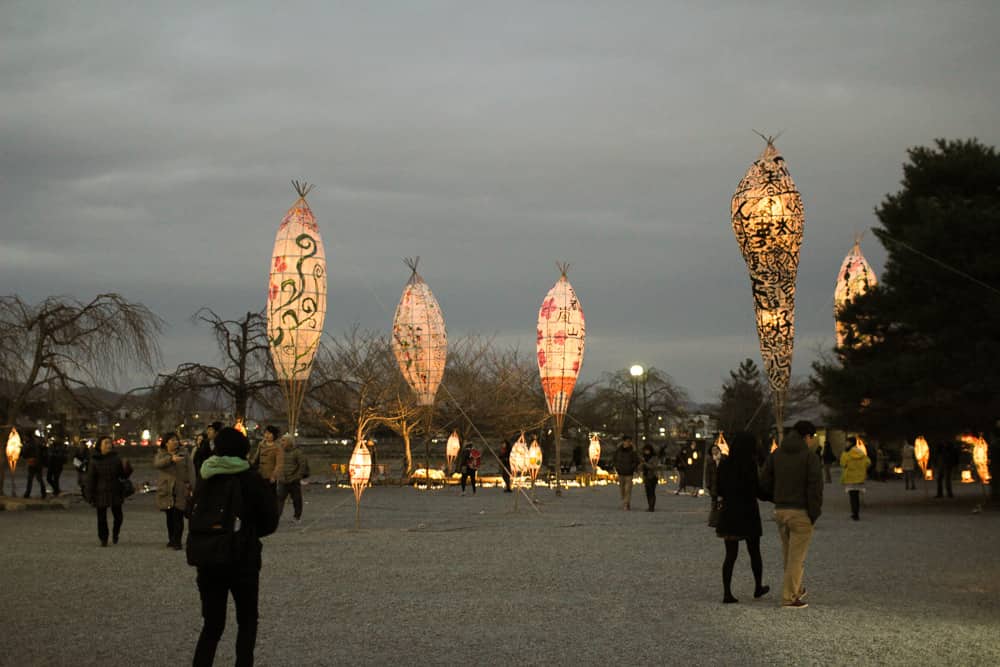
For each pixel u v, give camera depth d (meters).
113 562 16.08
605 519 26.27
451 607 11.80
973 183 32.78
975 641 9.85
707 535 21.36
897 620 11.02
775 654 9.25
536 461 32.88
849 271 37.78
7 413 30.53
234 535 7.96
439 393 54.16
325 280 30.45
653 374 95.56
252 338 43.41
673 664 8.84
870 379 30.50
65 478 51.53
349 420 53.03
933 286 30.69
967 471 47.31
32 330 29.64
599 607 11.84
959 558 17.05
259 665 8.80
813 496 11.96
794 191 25.77
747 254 26.09
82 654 9.25
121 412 40.22
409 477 49.34
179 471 17.92
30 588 13.24
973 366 29.19
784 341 25.88
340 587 13.50
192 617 11.12
